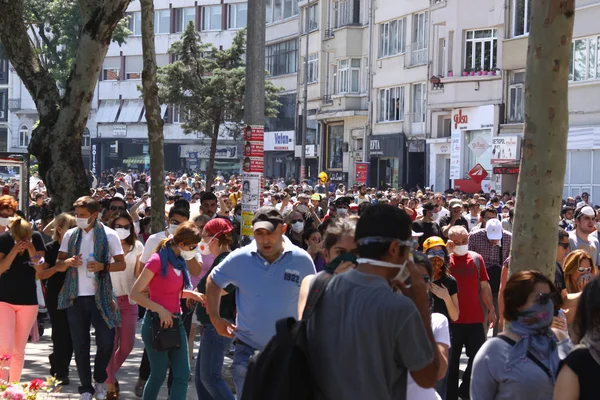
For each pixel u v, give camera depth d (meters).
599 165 37.16
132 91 85.75
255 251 7.75
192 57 43.34
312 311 4.80
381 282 4.73
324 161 61.56
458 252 10.79
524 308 5.73
